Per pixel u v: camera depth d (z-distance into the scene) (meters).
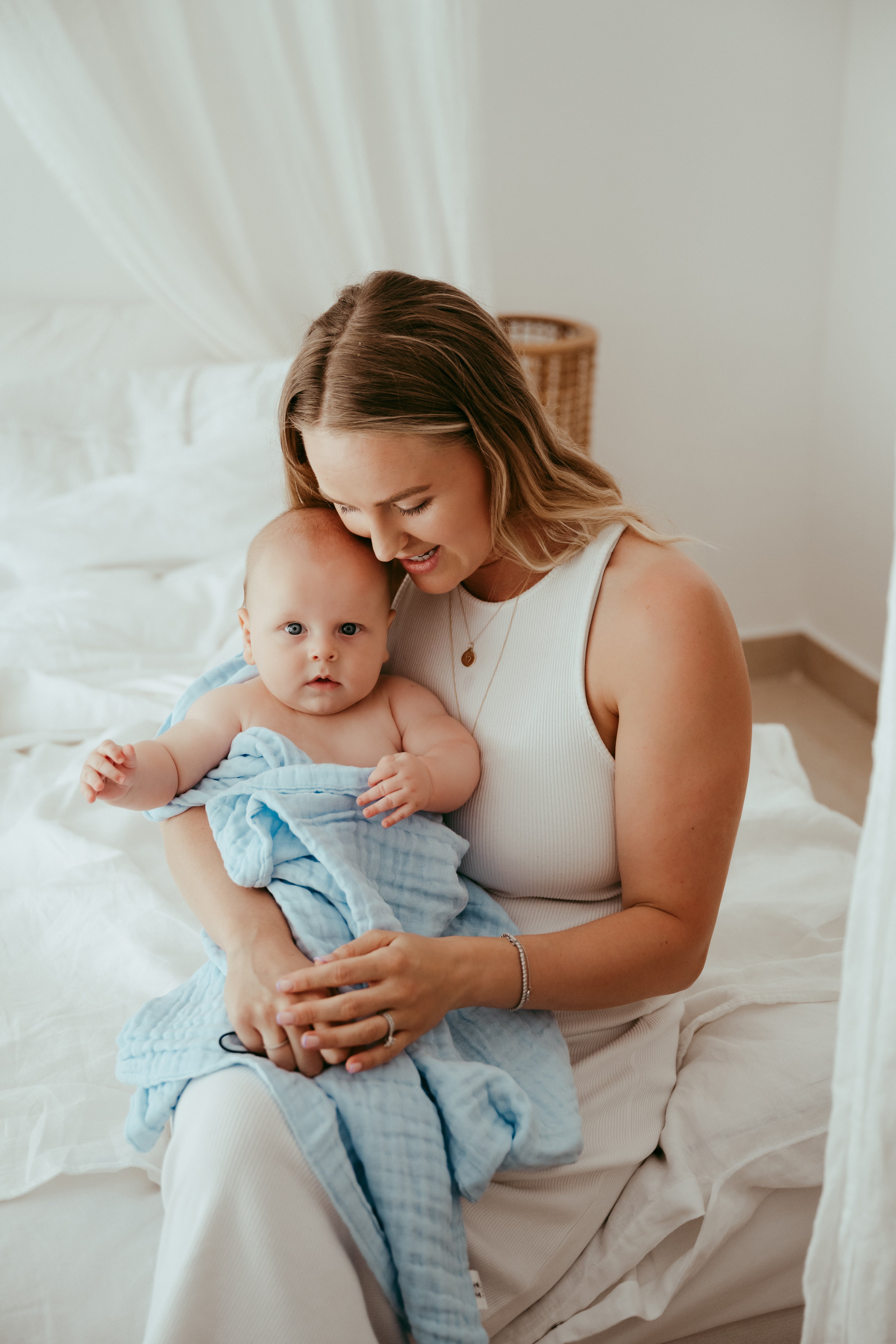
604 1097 0.96
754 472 2.93
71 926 1.19
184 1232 0.74
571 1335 0.88
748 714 0.94
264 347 2.27
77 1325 0.82
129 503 1.98
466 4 1.90
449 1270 0.78
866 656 2.81
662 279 2.71
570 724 0.96
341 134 2.02
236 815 0.94
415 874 0.94
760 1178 0.94
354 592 1.00
